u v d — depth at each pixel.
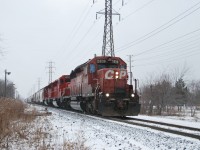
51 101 60.81
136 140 12.34
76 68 35.38
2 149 10.68
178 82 63.62
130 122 19.94
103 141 12.10
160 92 48.03
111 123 19.45
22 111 23.05
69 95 40.91
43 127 16.36
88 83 28.61
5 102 16.55
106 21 37.75
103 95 25.48
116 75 26.28
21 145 11.38
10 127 13.23
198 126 19.14
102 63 28.56
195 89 70.12
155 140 12.31
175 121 23.70
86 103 30.67
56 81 54.66
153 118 27.31
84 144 11.04
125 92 26.41
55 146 10.88
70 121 21.28
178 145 11.09
